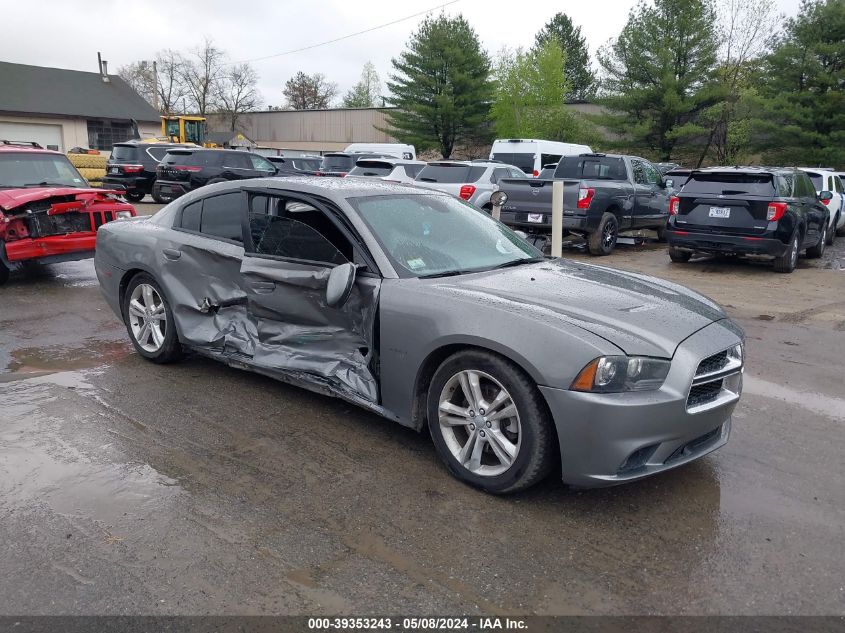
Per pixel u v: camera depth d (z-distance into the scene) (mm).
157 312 5312
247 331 4641
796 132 31719
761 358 6113
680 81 34688
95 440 4047
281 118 57469
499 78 42031
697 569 2912
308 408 4605
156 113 44188
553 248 9555
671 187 15031
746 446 4184
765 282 10164
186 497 3412
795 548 3082
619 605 2670
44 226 8453
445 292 3660
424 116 42062
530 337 3229
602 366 3086
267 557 2924
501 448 3412
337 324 4098
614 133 38969
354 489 3525
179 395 4809
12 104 38406
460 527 3193
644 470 3256
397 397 3834
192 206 5078
